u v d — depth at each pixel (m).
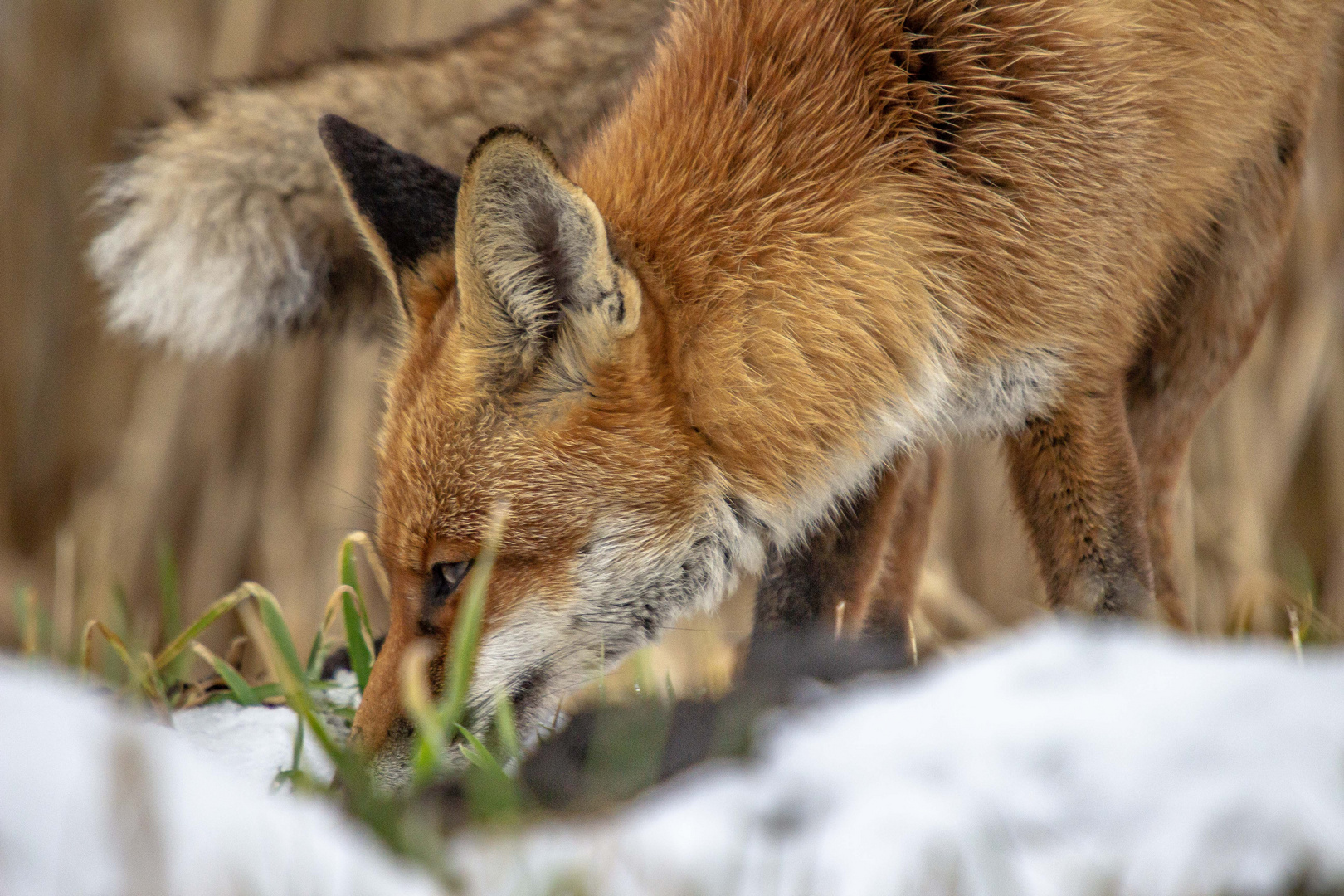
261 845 3.16
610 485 6.30
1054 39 6.65
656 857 3.33
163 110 9.34
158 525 14.12
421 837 3.76
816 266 6.37
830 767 3.62
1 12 15.17
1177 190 7.08
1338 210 13.32
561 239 6.02
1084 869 3.10
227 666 6.68
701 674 9.56
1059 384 6.88
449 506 6.27
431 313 6.73
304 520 13.78
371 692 6.32
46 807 3.02
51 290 15.51
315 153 9.03
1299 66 7.70
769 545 6.99
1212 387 8.27
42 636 7.56
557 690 6.44
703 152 6.56
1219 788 3.24
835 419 6.45
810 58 6.63
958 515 13.44
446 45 9.67
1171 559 8.50
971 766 3.49
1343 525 13.60
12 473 15.21
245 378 14.27
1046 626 4.54
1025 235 6.64
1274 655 3.95
